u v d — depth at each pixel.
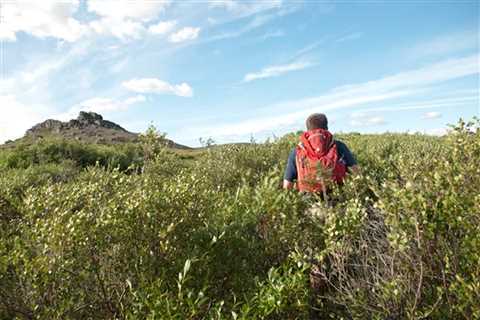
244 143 7.74
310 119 4.45
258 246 3.53
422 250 2.59
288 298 2.77
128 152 15.54
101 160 14.95
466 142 3.15
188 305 2.63
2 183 5.96
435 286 2.63
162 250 2.88
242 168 6.35
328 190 4.02
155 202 3.10
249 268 3.33
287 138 8.95
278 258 3.50
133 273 2.94
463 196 2.65
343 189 3.69
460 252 2.54
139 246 2.99
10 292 2.74
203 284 2.94
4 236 3.45
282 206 3.48
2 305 2.70
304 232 3.49
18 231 3.63
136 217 2.97
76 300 2.91
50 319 2.68
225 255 3.27
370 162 6.34
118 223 2.88
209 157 6.79
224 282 3.25
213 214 3.63
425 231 2.51
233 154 6.91
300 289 2.83
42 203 3.21
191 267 3.00
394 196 2.64
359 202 3.21
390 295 2.59
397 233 2.56
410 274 2.66
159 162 6.05
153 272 2.93
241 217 3.62
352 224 3.01
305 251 3.40
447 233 2.58
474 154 3.08
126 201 3.11
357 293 2.97
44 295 2.76
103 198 3.38
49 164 12.99
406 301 2.59
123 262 2.97
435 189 2.68
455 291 2.45
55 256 2.73
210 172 6.23
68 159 13.80
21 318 2.70
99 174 4.23
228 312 2.90
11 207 3.91
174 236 3.05
